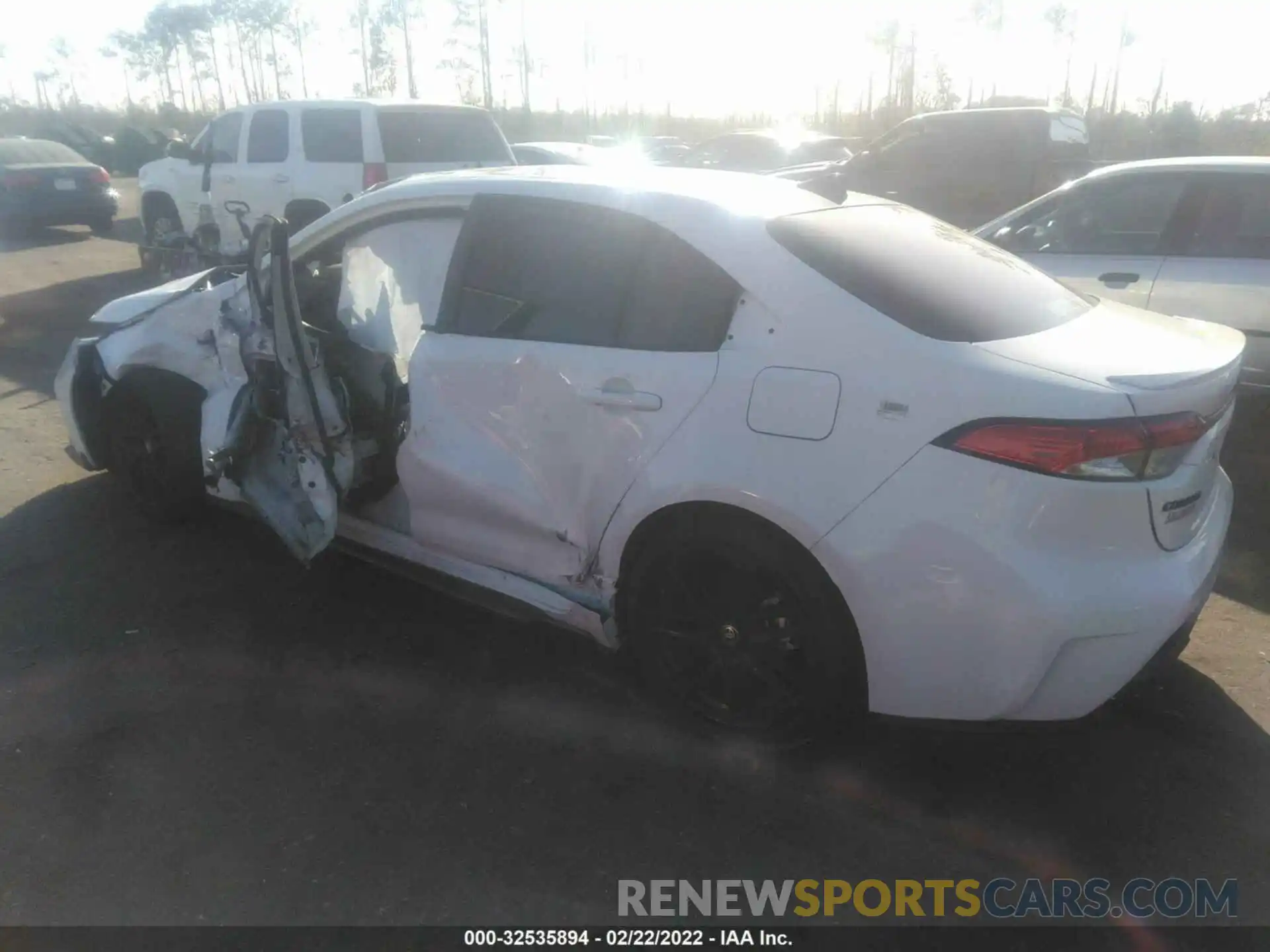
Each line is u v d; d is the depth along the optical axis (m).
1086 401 2.62
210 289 4.54
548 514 3.39
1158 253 6.09
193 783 3.11
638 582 3.25
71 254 14.80
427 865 2.78
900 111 38.78
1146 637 2.70
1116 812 3.01
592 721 3.43
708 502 3.00
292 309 3.55
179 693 3.59
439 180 3.83
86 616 4.12
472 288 3.60
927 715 2.85
